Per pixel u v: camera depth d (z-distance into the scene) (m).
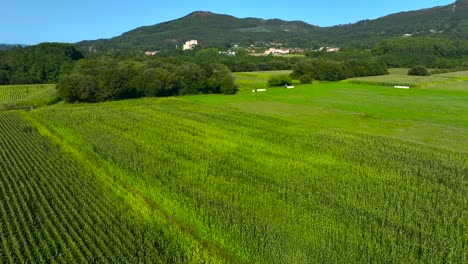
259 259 25.78
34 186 38.94
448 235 28.34
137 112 82.38
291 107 92.00
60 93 101.44
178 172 42.03
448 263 25.00
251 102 101.25
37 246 27.59
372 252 26.00
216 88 121.75
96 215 31.86
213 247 28.31
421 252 26.36
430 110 85.31
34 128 68.44
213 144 54.91
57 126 67.69
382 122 73.50
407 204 33.50
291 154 49.47
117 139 57.31
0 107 95.38
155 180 38.97
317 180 39.50
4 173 42.66
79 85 101.00
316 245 27.03
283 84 136.38
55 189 38.16
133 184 39.56
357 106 92.00
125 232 29.52
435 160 46.22
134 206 34.25
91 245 27.36
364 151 50.25
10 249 27.31
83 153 51.72
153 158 47.09
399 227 29.44
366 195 35.38
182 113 81.12
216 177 40.81
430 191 36.25
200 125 68.75
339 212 31.88
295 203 33.94
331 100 101.88
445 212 31.39
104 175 42.75
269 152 50.62
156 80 111.81
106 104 98.69
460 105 91.12
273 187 37.81
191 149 51.81
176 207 32.81
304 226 29.64
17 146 55.03
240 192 36.25
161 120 73.00
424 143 57.25
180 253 27.05
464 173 41.59
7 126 70.06
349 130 67.06
